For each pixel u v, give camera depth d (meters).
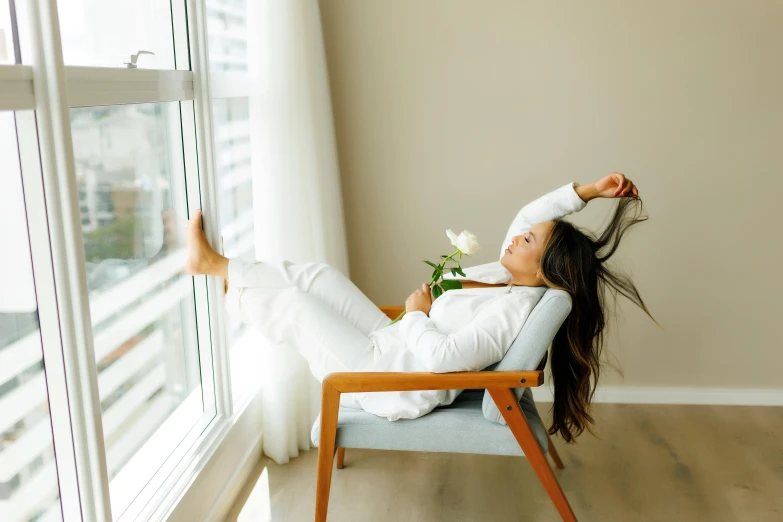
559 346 2.04
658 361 2.99
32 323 1.32
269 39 2.23
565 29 2.75
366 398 1.94
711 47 2.71
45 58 1.22
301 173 2.40
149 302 1.82
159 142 1.83
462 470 2.47
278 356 2.39
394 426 1.89
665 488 2.34
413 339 1.90
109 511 1.43
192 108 1.94
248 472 2.40
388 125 2.89
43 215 1.28
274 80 2.25
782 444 2.62
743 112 2.75
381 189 2.95
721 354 2.96
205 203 2.00
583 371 2.03
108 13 1.58
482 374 1.78
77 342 1.32
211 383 2.18
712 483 2.36
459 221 2.95
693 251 2.88
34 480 1.34
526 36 2.76
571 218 2.90
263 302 2.02
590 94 2.79
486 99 2.83
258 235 2.35
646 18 2.71
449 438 1.88
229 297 2.04
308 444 2.60
